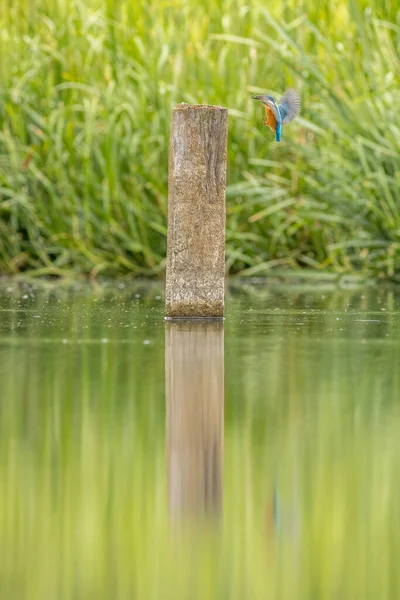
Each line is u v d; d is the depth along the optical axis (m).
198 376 8.27
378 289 15.89
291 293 15.18
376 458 5.95
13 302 13.73
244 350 9.50
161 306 13.16
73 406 7.21
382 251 17.09
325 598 4.27
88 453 6.05
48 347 9.66
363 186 16.67
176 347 9.66
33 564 4.54
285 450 6.12
